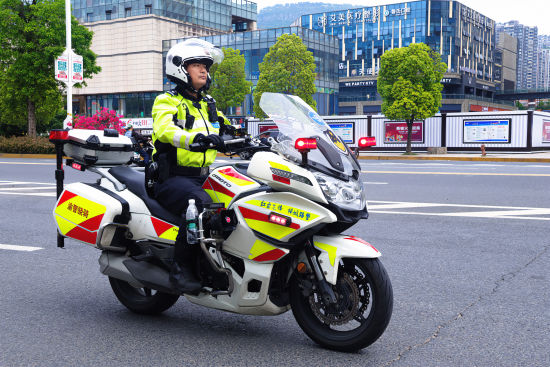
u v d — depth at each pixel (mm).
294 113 3242
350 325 3646
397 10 104375
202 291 3402
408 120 33531
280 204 3084
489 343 3441
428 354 3260
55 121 44188
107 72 69562
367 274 3104
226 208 3285
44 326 3795
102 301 4387
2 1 30750
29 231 7359
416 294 4508
